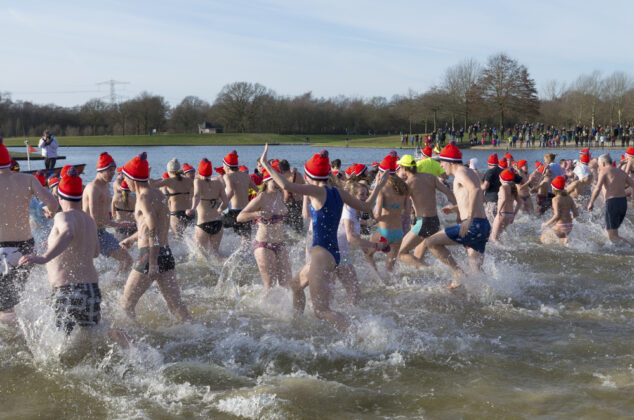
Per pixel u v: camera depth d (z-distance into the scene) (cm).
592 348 472
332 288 557
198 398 386
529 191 1323
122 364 437
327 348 474
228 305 601
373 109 11638
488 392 389
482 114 8050
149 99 11088
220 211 854
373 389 399
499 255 855
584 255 856
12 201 489
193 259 847
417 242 696
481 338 498
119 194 887
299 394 386
